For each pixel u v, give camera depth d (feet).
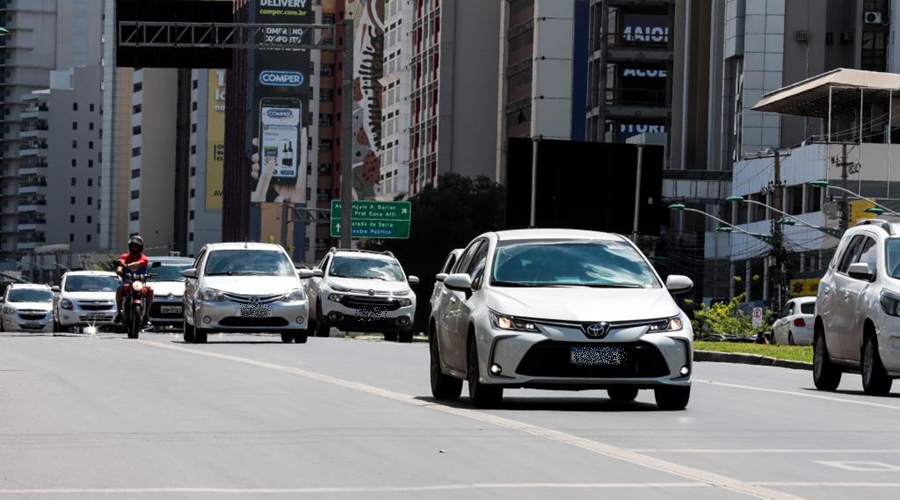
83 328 394.93
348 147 419.13
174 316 398.42
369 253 351.05
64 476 82.94
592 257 138.41
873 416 129.90
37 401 133.28
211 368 181.57
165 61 370.94
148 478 82.12
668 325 129.39
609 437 105.60
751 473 86.07
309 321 346.54
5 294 498.28
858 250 172.86
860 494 77.66
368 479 81.87
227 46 372.38
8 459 91.09
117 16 365.81
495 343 127.85
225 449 96.27
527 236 141.18
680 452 96.63
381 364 202.90
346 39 406.00
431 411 125.18
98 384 154.10
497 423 114.42
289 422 114.52
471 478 82.43
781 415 128.77
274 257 282.56
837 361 172.14
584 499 74.54
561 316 127.95
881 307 160.04
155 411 123.65
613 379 127.24
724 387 170.09
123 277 298.15
